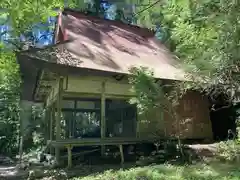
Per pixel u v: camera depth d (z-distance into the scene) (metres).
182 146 9.75
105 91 11.66
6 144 20.61
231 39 5.64
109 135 13.82
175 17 7.34
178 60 14.12
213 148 9.64
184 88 9.77
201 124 12.77
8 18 5.25
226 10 5.55
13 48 9.16
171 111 10.67
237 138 11.17
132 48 14.38
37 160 14.23
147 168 7.95
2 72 9.30
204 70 7.35
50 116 15.64
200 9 6.04
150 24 9.35
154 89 9.51
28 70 11.04
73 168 9.36
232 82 7.61
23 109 21.23
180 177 6.52
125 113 13.20
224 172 6.68
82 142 9.95
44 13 5.47
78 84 11.17
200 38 6.73
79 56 10.67
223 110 13.67
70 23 14.29
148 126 11.91
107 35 14.90
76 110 14.14
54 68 9.53
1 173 10.15
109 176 7.39
